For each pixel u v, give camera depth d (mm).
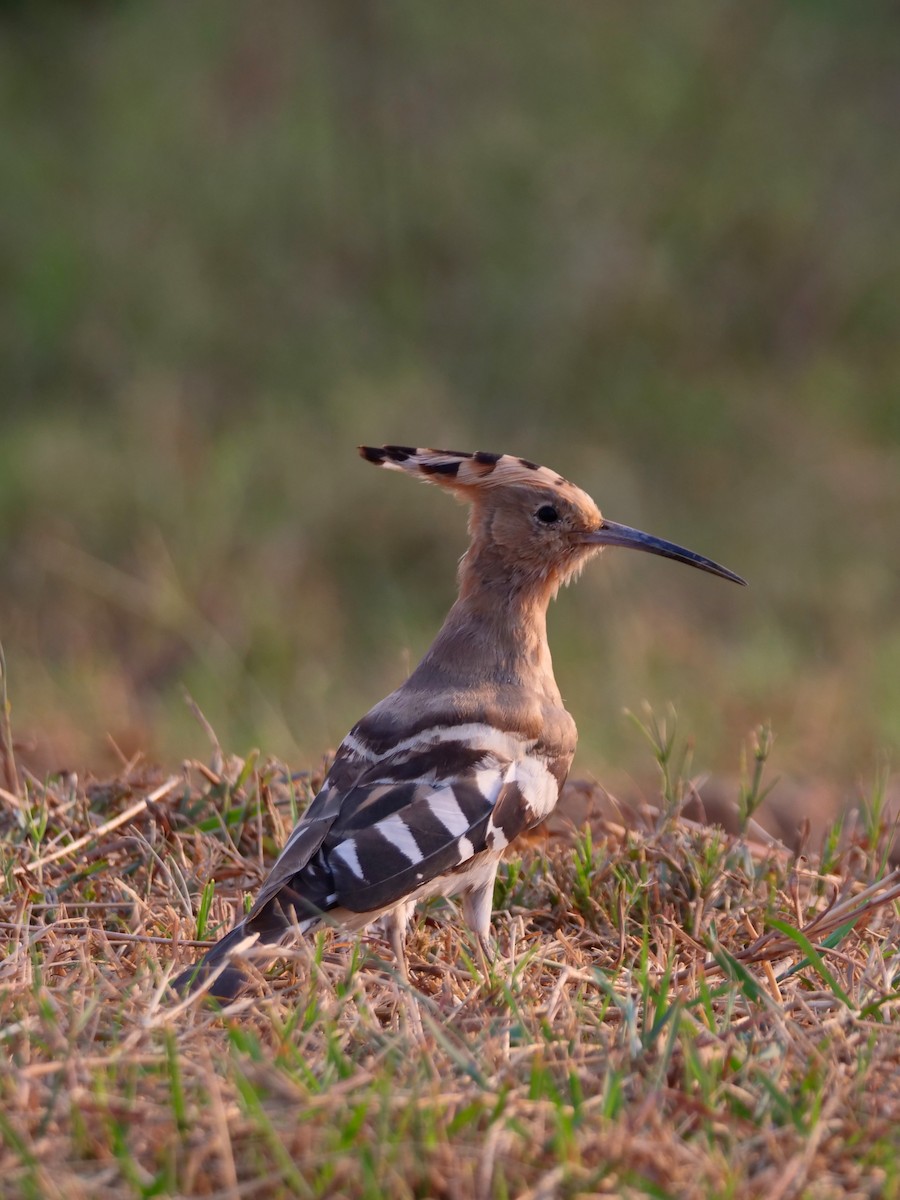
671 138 29609
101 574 21125
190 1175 6441
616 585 21641
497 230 28250
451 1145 6691
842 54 31000
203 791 12109
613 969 9539
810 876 11000
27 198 28922
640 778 16641
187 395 25000
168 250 27781
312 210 28719
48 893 10109
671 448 25188
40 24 33156
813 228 28266
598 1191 6445
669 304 27062
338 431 23906
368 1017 8125
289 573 21516
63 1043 7492
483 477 11438
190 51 32125
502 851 10031
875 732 18109
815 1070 7367
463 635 11133
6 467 22719
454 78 30625
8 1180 6449
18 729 17047
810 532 23297
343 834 9445
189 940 9398
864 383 26406
